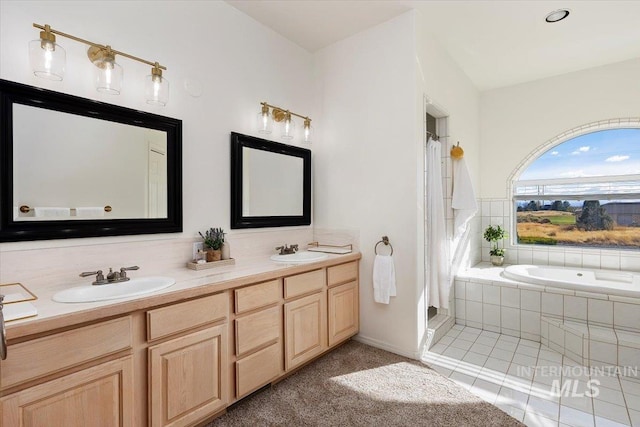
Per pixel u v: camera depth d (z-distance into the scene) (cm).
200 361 165
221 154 236
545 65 359
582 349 247
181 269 208
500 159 426
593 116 368
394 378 224
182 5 213
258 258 259
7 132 146
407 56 256
